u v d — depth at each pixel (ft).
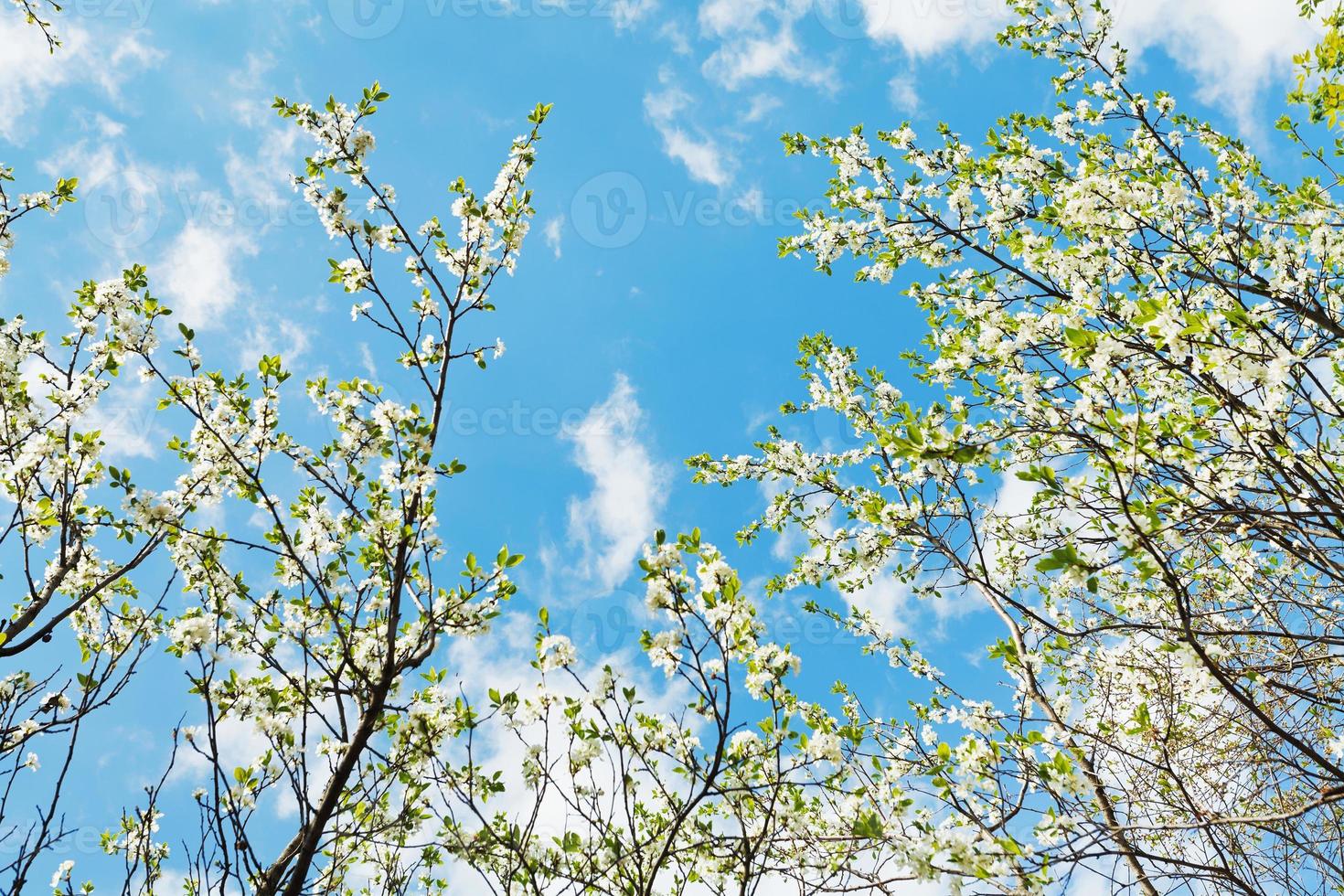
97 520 15.58
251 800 13.10
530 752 13.17
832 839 12.42
